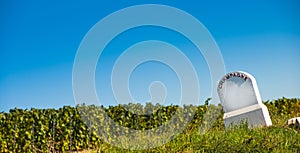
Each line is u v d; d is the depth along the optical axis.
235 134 11.72
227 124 14.90
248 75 14.51
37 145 14.89
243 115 14.49
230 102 14.95
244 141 10.81
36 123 14.99
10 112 15.44
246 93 14.50
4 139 14.53
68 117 15.53
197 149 10.58
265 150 10.18
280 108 19.28
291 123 13.33
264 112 14.09
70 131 15.41
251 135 11.44
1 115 14.98
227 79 15.02
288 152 10.10
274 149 10.27
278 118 17.44
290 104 19.39
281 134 11.77
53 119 15.35
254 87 14.30
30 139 14.70
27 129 14.84
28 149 14.61
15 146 14.55
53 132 15.21
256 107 14.22
